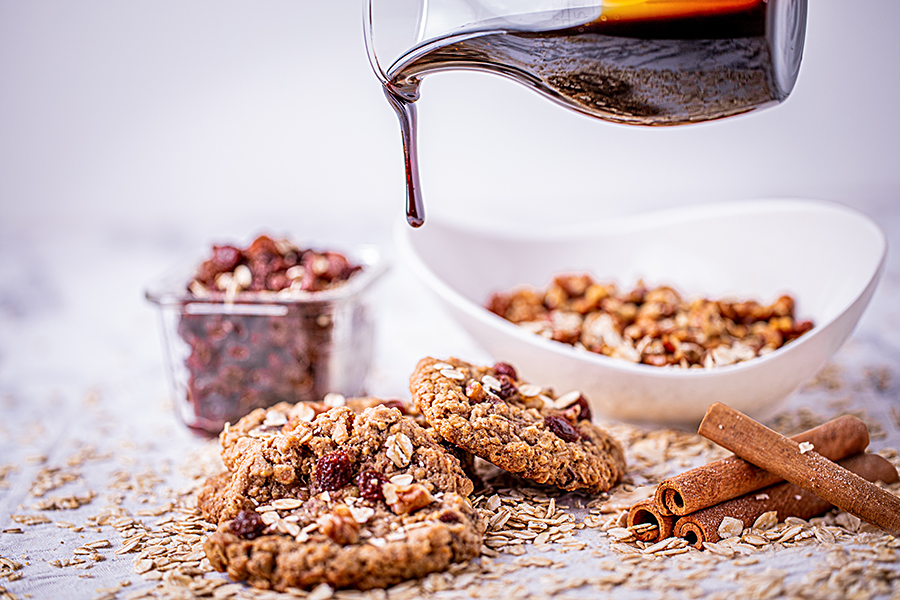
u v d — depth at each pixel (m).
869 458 0.44
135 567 0.40
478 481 0.43
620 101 0.40
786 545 0.40
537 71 0.40
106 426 0.54
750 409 0.48
